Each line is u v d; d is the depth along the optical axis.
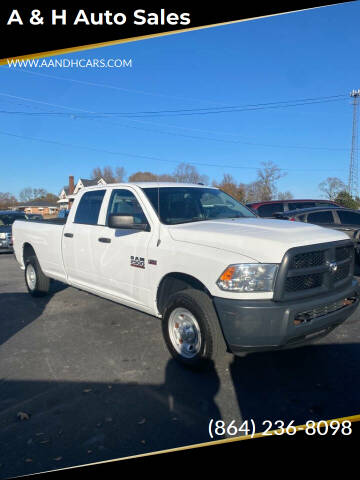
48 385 3.61
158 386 3.55
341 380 3.62
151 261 4.12
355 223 9.07
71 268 5.61
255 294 3.23
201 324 3.58
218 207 4.97
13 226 7.42
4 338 4.88
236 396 3.36
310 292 3.37
